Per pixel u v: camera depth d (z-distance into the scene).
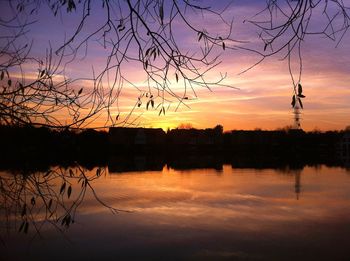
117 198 29.28
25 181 3.43
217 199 29.69
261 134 112.56
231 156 95.44
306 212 24.25
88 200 27.05
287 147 102.00
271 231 19.45
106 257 15.21
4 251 14.81
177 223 21.02
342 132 102.69
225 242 17.52
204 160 81.19
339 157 91.12
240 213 24.02
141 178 45.72
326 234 18.81
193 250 16.33
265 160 80.94
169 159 83.19
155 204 27.06
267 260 15.15
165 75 3.31
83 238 17.31
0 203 3.41
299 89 2.84
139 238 17.84
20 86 3.39
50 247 15.71
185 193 33.09
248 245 17.05
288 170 56.34
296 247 16.77
